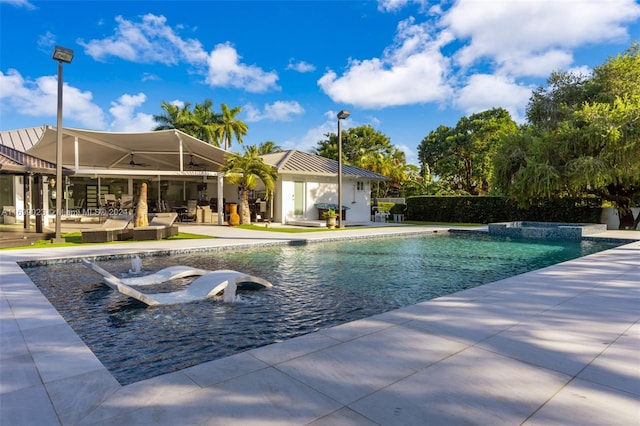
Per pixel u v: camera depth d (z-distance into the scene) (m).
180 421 2.39
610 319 4.45
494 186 21.41
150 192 26.05
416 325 4.23
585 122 17.91
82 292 6.51
